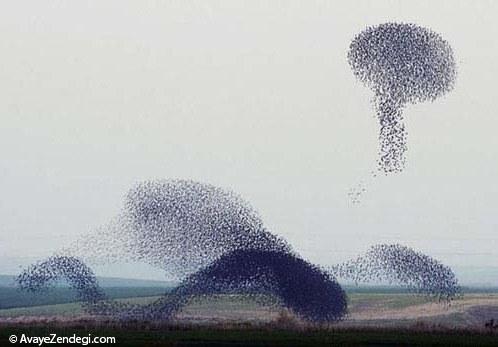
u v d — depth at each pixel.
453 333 61.59
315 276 64.75
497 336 60.84
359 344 57.34
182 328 61.31
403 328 62.62
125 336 58.75
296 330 61.34
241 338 58.41
